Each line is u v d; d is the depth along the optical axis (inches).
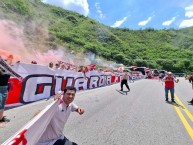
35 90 443.5
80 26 5108.3
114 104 457.7
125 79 738.8
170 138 257.4
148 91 768.9
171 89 553.6
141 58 4830.2
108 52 3976.4
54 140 144.6
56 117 144.0
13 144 99.0
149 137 256.4
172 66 4653.1
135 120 331.6
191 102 553.6
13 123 271.1
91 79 796.6
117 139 242.4
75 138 235.5
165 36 7554.1
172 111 420.8
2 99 277.4
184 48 6904.5
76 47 3152.1
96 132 261.1
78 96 541.0
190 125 322.7
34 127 121.1
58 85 546.9
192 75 624.1
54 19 4488.2
